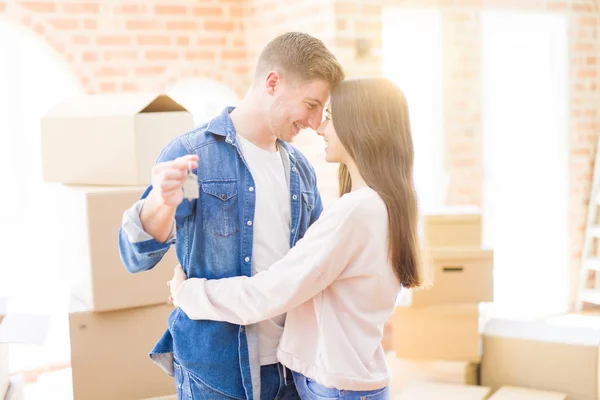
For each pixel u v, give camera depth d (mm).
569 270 4992
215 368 1791
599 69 5016
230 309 1667
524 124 4965
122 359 2449
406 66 4539
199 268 1768
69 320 2363
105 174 2566
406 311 3322
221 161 1782
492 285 3242
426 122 4602
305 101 1791
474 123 4625
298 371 1756
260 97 1820
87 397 2412
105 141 2545
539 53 4934
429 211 3305
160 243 1591
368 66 3766
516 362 3170
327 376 1677
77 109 2674
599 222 5043
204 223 1748
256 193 1817
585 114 4996
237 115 1862
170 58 4352
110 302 2381
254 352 1809
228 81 4543
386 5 4215
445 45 4480
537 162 5012
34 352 4082
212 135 1802
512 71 4902
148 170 2531
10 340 2133
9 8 3932
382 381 1740
